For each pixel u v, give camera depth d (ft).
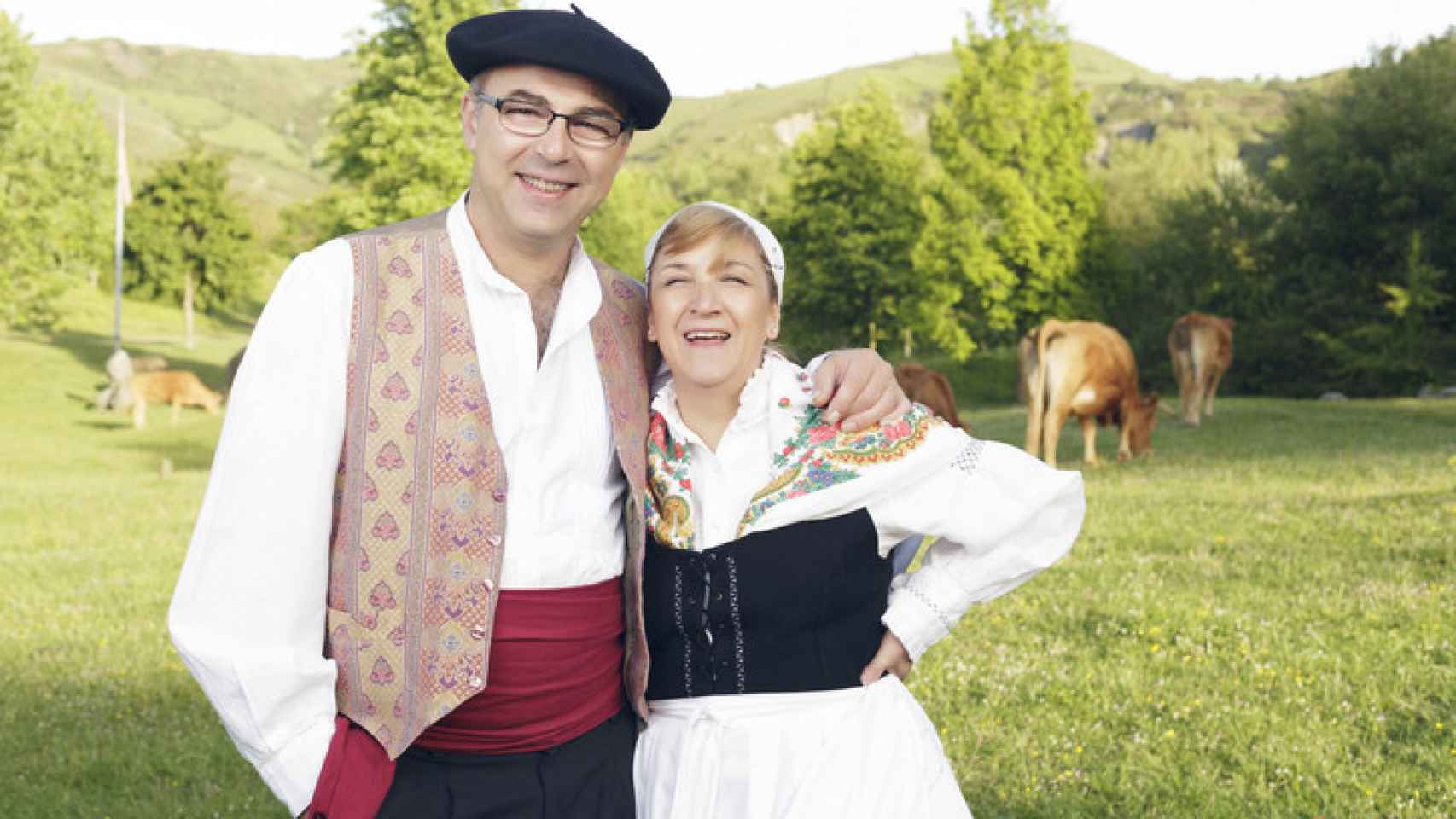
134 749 16.39
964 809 7.75
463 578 6.56
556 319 6.97
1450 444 43.68
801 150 123.75
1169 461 45.57
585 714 7.21
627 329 7.70
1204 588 21.36
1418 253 97.45
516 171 6.59
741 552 7.41
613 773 7.36
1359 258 105.60
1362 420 57.98
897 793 7.39
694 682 7.54
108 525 41.32
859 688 7.68
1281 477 36.81
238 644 6.32
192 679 20.31
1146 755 13.84
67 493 51.52
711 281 7.38
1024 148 113.91
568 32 6.49
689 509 7.50
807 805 7.20
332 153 97.76
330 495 6.46
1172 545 25.96
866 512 7.68
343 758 6.47
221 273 177.78
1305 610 19.25
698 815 7.29
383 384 6.46
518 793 6.93
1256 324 108.68
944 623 7.91
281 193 449.48
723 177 366.43
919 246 113.29
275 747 6.43
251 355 6.43
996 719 15.38
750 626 7.44
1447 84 102.53
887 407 7.72
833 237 118.52
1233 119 429.38
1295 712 14.82
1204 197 120.16
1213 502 32.01
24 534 39.40
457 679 6.57
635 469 7.23
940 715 15.66
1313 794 12.61
